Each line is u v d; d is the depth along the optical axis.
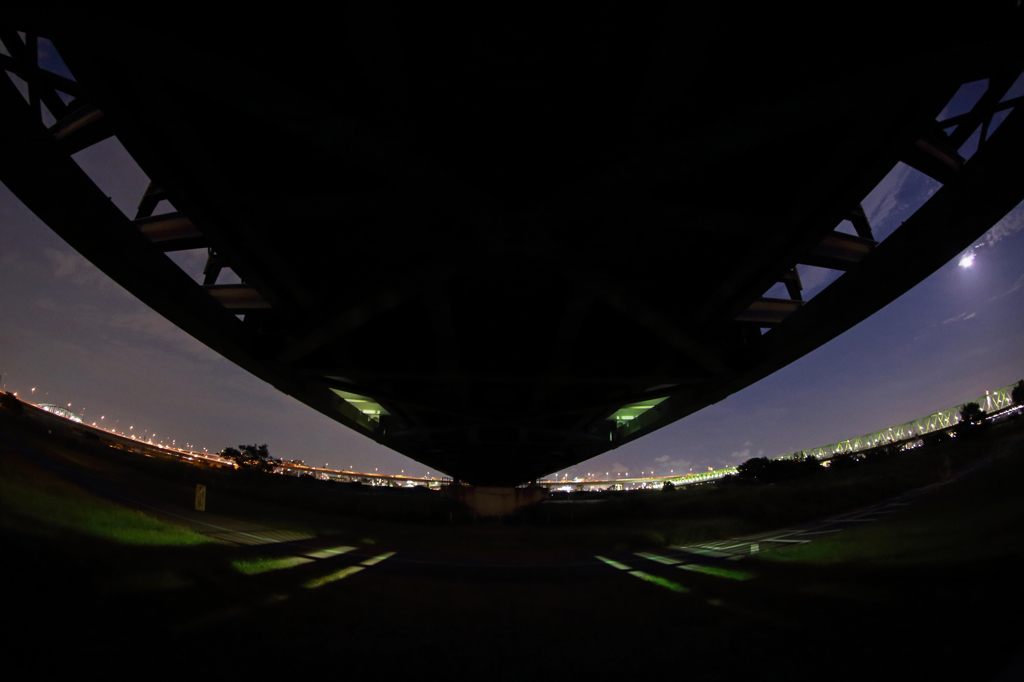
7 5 9.88
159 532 16.03
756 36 10.88
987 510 15.48
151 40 10.49
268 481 69.44
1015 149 13.41
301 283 20.92
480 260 18.42
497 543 31.05
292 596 11.05
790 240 17.77
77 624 6.92
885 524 19.64
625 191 14.30
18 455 29.12
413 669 7.14
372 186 15.64
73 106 18.53
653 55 10.81
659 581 15.92
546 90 12.26
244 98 11.66
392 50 10.62
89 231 17.19
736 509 44.62
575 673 7.04
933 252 16.88
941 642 6.14
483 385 35.31
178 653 6.64
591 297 20.92
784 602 9.94
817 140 13.58
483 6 10.55
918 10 10.38
